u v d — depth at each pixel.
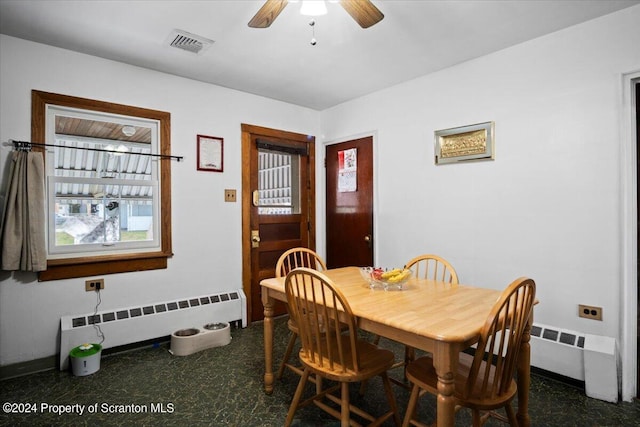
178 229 3.19
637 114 2.18
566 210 2.37
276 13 1.72
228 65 2.95
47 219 2.60
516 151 2.60
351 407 1.82
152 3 2.05
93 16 2.19
